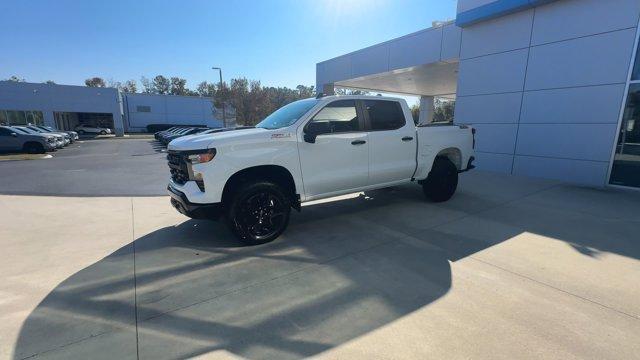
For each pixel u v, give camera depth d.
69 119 47.12
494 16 10.48
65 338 2.70
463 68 11.86
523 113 10.20
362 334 2.69
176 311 3.06
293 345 2.57
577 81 8.92
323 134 5.00
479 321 2.82
